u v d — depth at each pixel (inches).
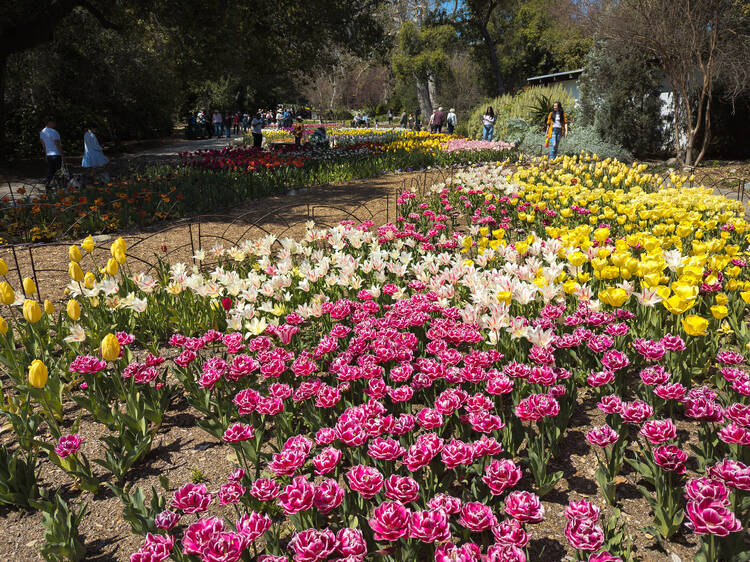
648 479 99.0
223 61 779.4
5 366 158.4
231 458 119.8
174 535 96.7
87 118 1029.2
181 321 173.8
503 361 134.0
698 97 663.8
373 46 976.9
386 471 96.9
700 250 158.4
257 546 93.2
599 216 261.7
